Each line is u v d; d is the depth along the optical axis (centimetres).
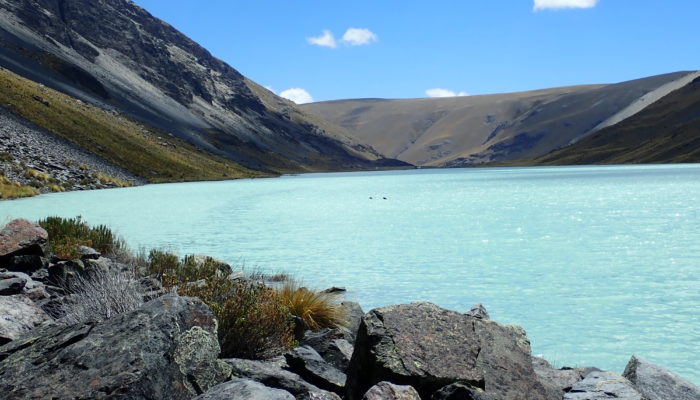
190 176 13638
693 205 5022
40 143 8475
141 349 547
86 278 1171
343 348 884
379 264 2361
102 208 4747
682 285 1866
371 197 7094
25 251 1378
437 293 1789
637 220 3972
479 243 2992
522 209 5138
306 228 3797
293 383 646
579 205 5397
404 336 697
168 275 1295
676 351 1192
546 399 676
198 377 560
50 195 6019
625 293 1762
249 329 804
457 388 608
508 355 729
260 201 6669
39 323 815
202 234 3406
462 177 17125
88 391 496
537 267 2250
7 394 509
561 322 1437
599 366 1107
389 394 580
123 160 11300
